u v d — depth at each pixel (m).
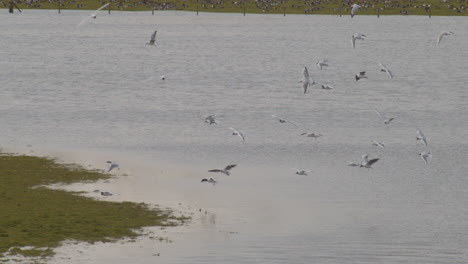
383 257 46.06
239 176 65.31
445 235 50.22
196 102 110.00
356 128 89.69
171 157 72.62
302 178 64.94
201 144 79.00
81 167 66.94
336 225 51.91
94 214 52.00
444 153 75.25
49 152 73.62
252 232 49.97
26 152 73.31
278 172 67.06
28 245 45.47
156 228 49.91
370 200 58.19
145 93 119.75
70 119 93.81
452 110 104.31
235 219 52.56
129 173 65.44
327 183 63.34
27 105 104.75
